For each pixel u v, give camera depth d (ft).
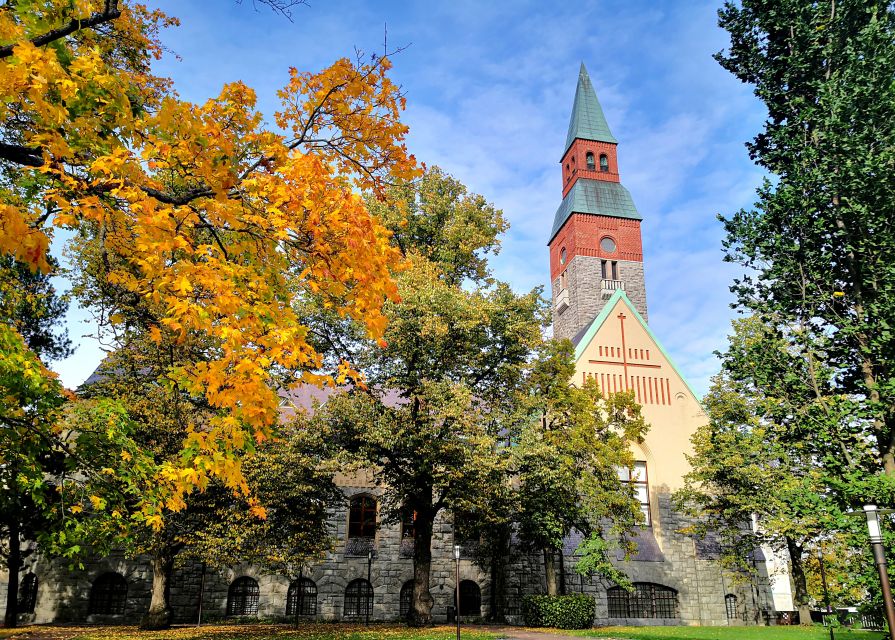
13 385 26.45
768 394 47.26
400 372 85.10
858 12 47.88
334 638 74.28
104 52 28.19
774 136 49.26
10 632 86.63
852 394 45.83
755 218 48.16
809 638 81.87
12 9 21.38
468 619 120.78
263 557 84.48
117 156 20.11
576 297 183.11
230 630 89.81
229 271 19.70
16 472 28.27
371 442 80.53
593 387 107.65
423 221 103.55
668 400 139.13
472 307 82.99
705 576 125.59
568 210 193.77
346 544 125.80
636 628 103.76
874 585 39.14
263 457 78.79
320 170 20.76
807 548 125.49
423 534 95.61
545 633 88.48
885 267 42.75
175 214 19.70
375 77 22.79
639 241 189.67
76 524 28.37
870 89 44.37
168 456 71.10
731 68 54.24
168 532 80.38
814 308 46.93
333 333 81.71
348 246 20.93
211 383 19.07
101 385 66.44
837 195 46.47
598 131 204.95
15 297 32.94
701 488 123.44
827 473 43.06
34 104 20.18
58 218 18.95
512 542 119.24
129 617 114.73
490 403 96.37
